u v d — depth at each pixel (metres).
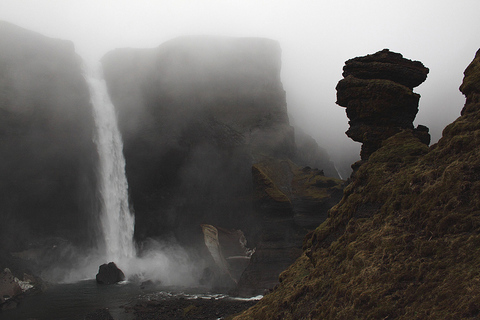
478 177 5.83
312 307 7.41
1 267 32.19
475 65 7.26
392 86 10.12
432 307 4.81
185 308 25.88
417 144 8.80
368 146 10.36
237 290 32.81
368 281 6.14
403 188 7.45
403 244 6.28
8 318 24.02
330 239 9.23
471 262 4.90
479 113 6.71
